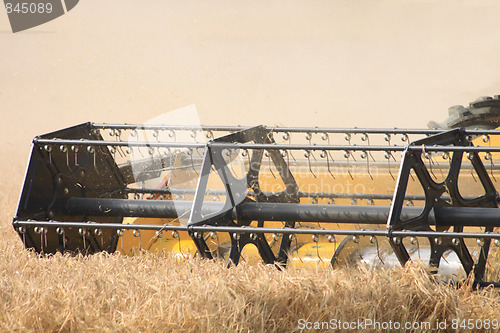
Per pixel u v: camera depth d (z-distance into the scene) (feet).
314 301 42.06
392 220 47.06
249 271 46.60
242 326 39.11
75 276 46.16
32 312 40.01
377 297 42.01
